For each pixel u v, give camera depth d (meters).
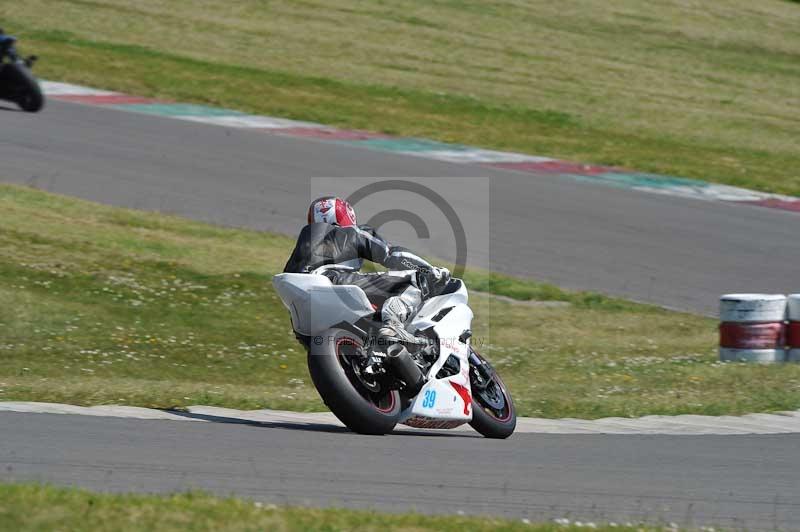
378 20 138.25
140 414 30.33
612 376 44.66
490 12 148.00
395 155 84.81
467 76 118.56
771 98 125.44
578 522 19.55
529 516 20.27
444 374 28.61
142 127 86.00
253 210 69.19
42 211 63.28
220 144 83.38
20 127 81.56
